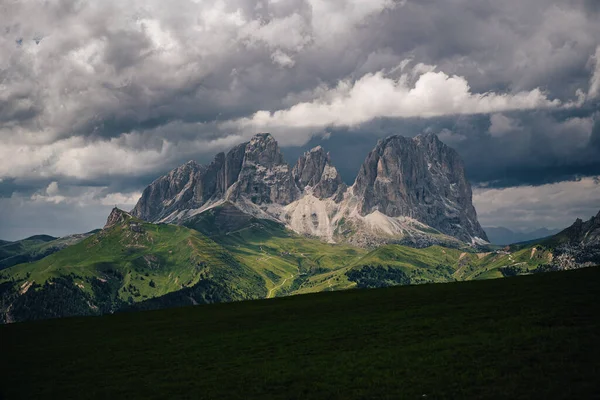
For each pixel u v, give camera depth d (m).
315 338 81.19
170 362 76.19
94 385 68.38
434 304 96.88
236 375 65.94
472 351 63.34
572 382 49.97
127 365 76.94
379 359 65.38
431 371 58.53
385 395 53.53
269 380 62.38
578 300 82.50
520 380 52.22
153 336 96.88
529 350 60.66
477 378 54.34
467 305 91.50
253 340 84.75
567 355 57.09
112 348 89.62
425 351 66.19
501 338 67.06
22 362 84.50
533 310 79.81
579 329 65.94
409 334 76.19
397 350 68.31
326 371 63.19
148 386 65.50
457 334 72.38
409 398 51.94
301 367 66.06
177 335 95.44
